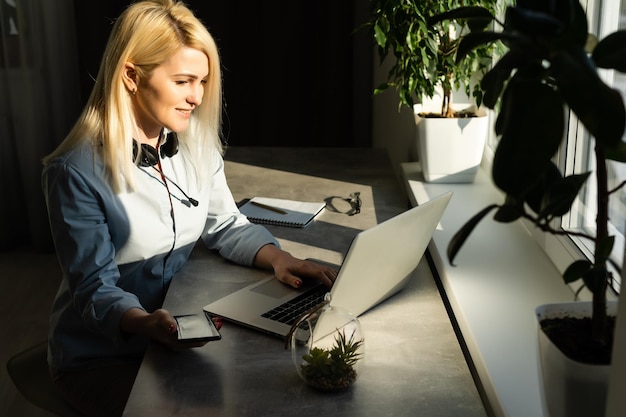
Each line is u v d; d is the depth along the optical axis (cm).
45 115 376
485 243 210
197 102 183
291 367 148
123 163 179
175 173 193
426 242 175
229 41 373
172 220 191
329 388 138
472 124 242
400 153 330
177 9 180
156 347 157
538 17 96
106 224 181
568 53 93
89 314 169
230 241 202
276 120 386
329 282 180
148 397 139
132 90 180
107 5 370
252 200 236
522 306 174
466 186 250
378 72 369
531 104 98
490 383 145
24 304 339
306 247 204
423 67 231
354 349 140
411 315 169
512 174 96
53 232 179
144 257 189
